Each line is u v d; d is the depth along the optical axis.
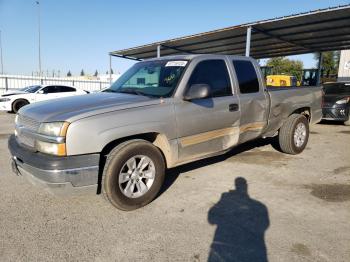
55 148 3.13
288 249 2.84
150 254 2.76
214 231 3.16
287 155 6.17
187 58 4.34
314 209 3.67
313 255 2.74
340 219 3.42
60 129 3.11
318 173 5.04
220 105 4.39
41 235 3.07
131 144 3.49
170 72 4.24
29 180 3.46
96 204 3.80
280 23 13.02
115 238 3.03
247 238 3.03
